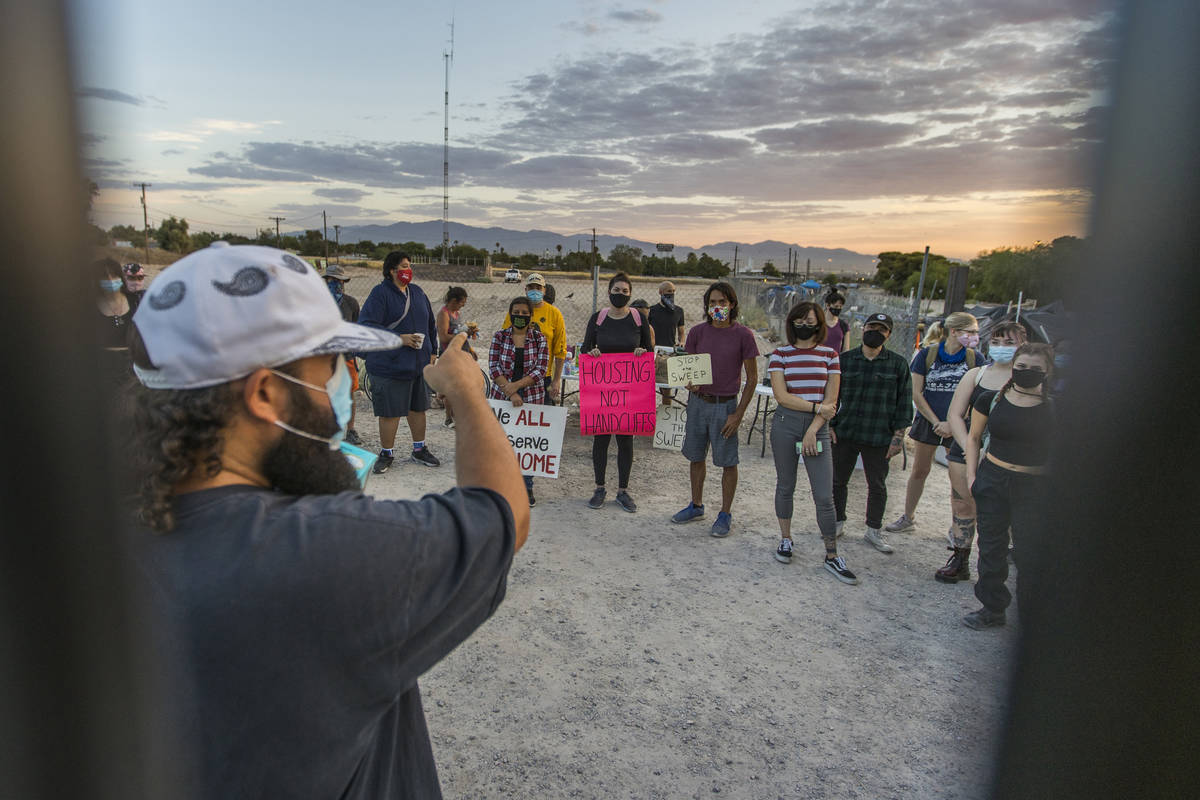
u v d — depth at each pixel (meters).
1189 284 1.05
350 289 22.09
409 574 0.83
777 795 2.70
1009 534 3.78
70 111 0.83
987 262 14.11
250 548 0.79
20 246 0.82
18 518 0.83
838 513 5.19
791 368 4.50
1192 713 1.13
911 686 3.39
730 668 3.52
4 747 0.84
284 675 0.78
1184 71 1.02
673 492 6.18
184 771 0.81
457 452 1.05
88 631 0.82
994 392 3.95
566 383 10.11
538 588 4.29
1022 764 1.39
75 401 0.82
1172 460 1.09
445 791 2.68
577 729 3.04
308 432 0.93
